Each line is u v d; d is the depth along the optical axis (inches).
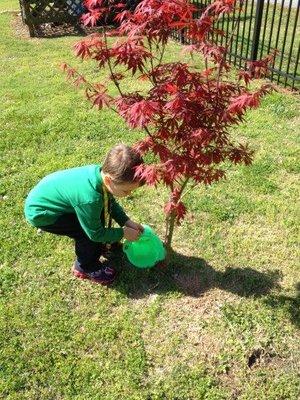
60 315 117.6
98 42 100.8
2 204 156.9
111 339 111.1
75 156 183.2
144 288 125.3
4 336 112.3
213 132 98.9
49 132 203.3
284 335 111.4
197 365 105.0
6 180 169.3
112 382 102.2
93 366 105.1
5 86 257.1
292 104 221.3
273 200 156.0
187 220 148.3
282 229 144.1
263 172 170.4
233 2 94.7
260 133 197.0
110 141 194.7
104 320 115.9
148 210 153.6
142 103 92.9
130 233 116.8
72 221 118.2
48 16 362.6
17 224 148.3
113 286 125.7
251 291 123.3
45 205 115.7
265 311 117.1
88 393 100.0
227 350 108.0
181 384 101.2
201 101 98.7
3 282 127.4
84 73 268.1
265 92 102.0
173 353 107.9
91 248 120.0
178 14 95.3
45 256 136.3
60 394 100.3
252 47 253.0
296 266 131.0
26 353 108.0
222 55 98.6
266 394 99.4
